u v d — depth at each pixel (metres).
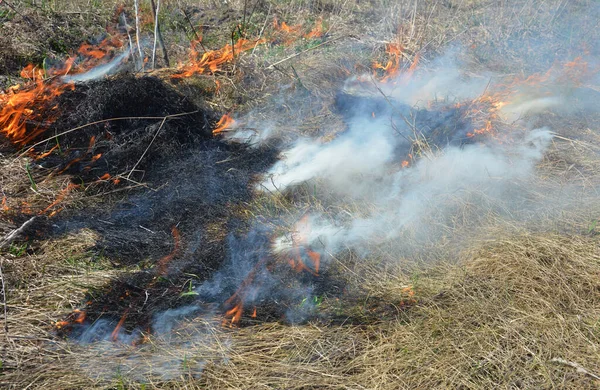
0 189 4.29
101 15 7.87
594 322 3.37
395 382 3.00
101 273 3.64
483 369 3.07
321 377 3.02
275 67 6.51
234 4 8.77
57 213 4.16
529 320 3.38
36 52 6.78
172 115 5.04
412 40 8.15
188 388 2.91
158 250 3.95
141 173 4.71
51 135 4.87
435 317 3.40
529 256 3.90
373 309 3.50
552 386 2.98
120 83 5.07
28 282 3.52
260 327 3.35
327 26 8.61
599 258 3.87
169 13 8.25
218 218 4.33
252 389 2.93
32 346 3.09
